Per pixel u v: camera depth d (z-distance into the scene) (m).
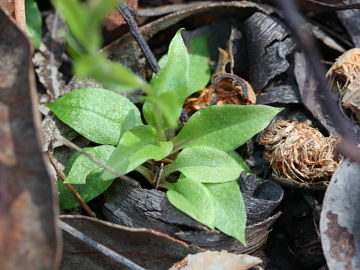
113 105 0.27
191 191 0.25
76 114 0.26
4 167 0.22
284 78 0.28
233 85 0.28
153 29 0.29
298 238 0.27
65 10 0.21
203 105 0.28
